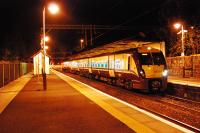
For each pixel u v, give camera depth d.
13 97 16.56
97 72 32.62
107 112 11.45
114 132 8.31
